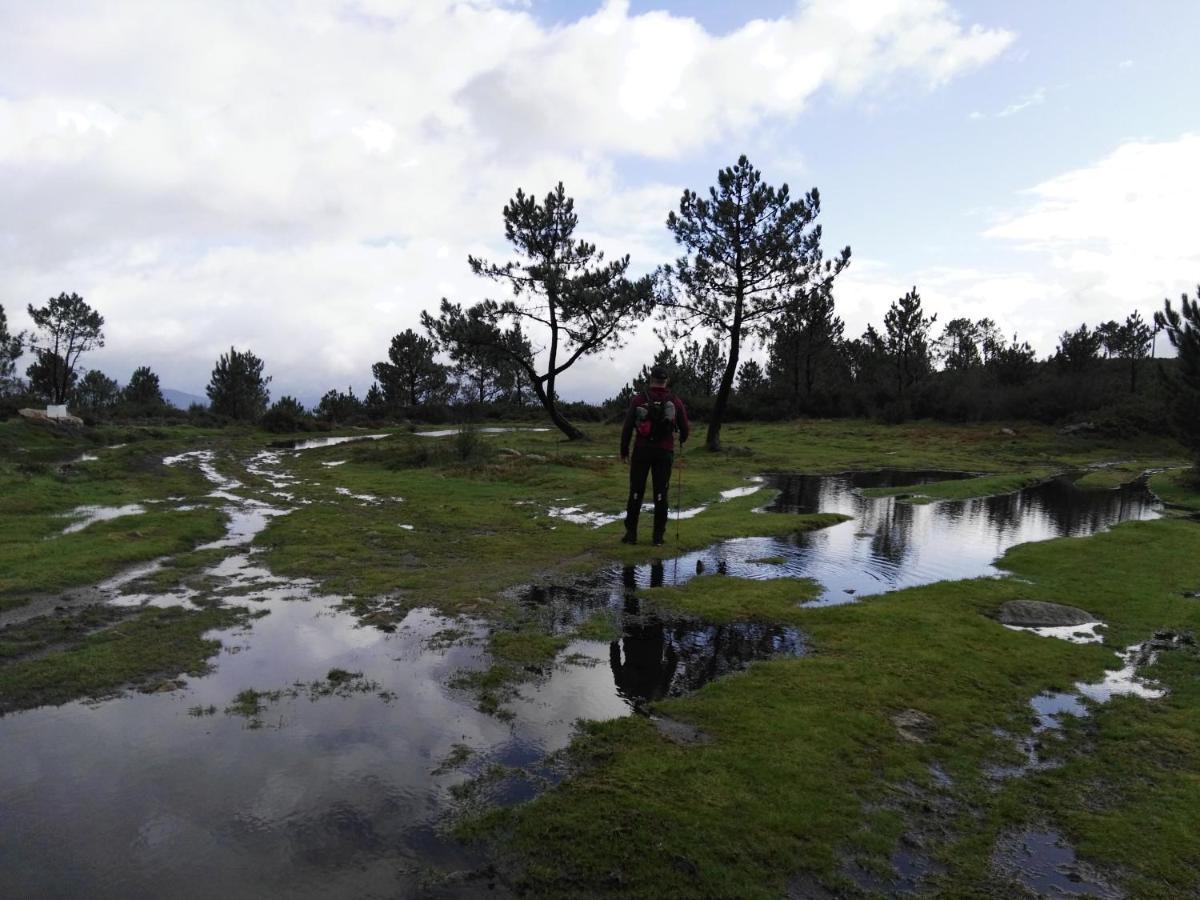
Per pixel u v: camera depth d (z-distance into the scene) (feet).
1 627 18.19
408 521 36.96
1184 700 15.35
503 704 14.33
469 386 213.46
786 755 12.34
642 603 21.94
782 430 127.03
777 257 84.23
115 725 13.03
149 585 22.72
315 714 13.66
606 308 101.04
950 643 18.45
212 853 9.45
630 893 8.81
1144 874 9.59
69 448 80.28
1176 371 67.67
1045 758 12.76
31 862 9.18
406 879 9.02
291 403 164.14
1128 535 34.14
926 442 106.22
